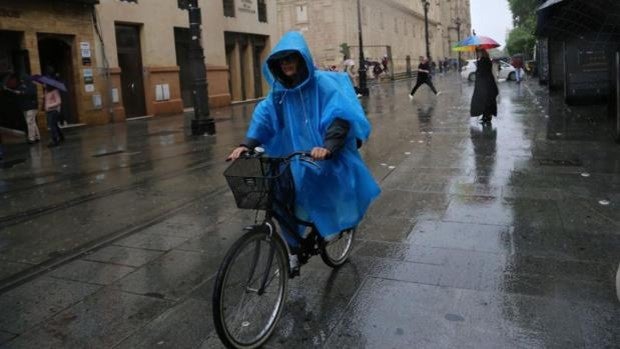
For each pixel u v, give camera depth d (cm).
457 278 402
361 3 5050
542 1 1370
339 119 329
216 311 294
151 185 760
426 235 496
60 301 396
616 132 955
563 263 420
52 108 1289
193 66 1340
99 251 496
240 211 603
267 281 329
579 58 1488
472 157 842
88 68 1809
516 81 3247
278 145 365
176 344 331
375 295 382
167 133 1448
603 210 543
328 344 324
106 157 1062
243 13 2698
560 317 340
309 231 377
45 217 620
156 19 2103
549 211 548
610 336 317
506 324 334
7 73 1570
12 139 1458
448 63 7562
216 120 1788
